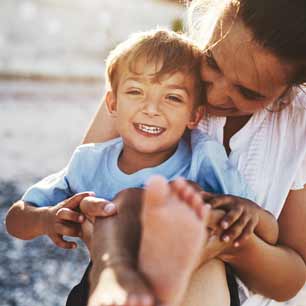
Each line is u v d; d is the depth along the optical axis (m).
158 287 1.34
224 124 1.98
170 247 1.34
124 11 11.75
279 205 1.94
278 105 1.97
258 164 1.95
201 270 1.73
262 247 1.79
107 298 1.29
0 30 10.83
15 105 7.98
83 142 2.15
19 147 6.28
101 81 9.59
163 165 1.96
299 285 1.94
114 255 1.47
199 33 1.96
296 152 1.95
